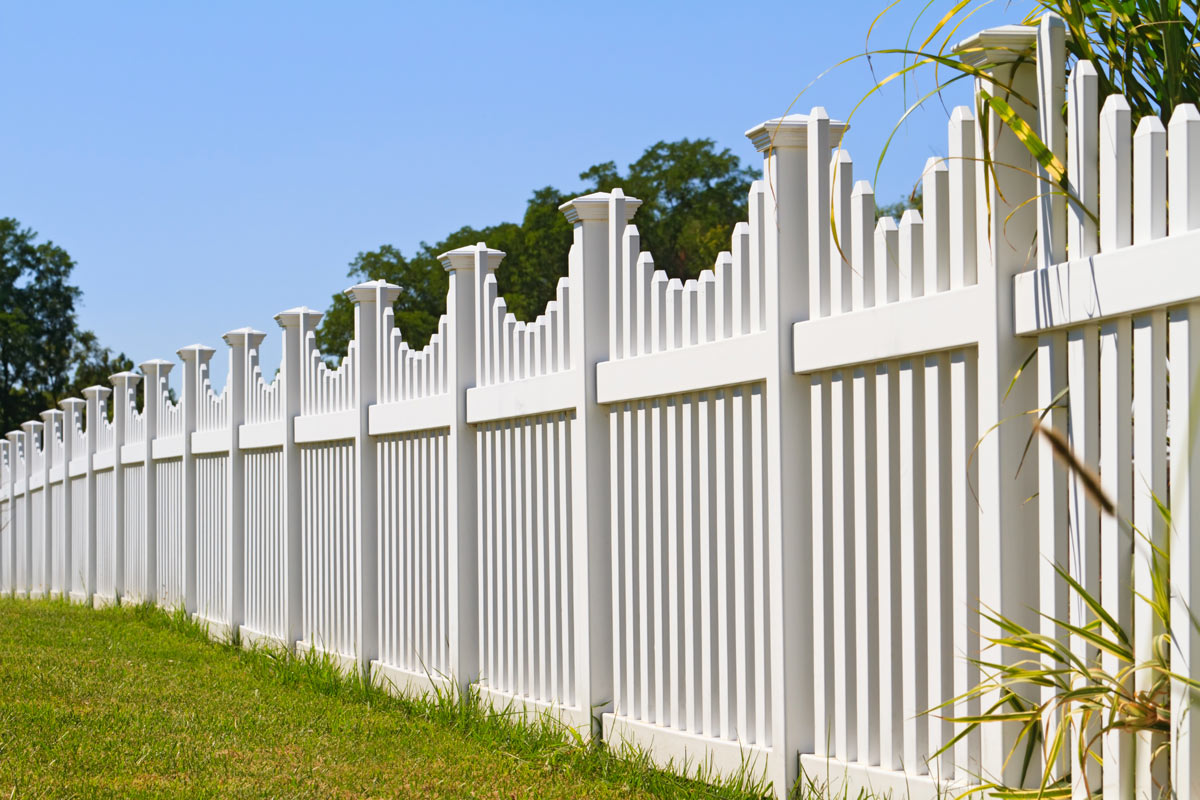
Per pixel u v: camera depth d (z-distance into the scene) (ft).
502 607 19.52
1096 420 9.88
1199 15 10.71
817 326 12.89
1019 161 10.69
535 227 140.56
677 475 15.51
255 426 29.22
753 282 14.02
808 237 13.32
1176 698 8.94
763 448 13.91
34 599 49.96
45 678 22.35
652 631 16.06
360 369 24.02
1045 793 10.11
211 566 32.27
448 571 21.07
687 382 14.89
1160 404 9.19
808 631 13.37
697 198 149.59
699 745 14.80
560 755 16.35
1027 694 10.56
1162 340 9.18
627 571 16.42
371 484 24.04
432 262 153.48
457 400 20.43
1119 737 9.50
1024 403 10.63
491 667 19.86
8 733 17.34
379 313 24.08
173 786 14.78
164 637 31.40
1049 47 10.19
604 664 16.84
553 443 18.01
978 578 11.14
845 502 12.80
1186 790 8.85
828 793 12.74
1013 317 10.57
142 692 21.70
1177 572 8.92
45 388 206.49
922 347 11.46
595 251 16.88
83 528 44.70
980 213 10.80
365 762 16.43
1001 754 10.64
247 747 17.28
